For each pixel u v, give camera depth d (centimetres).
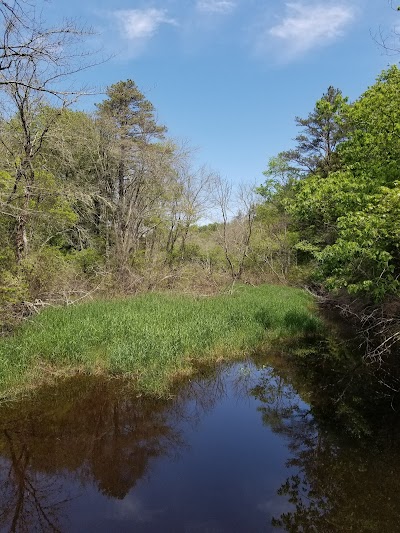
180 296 1627
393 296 977
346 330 1429
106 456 631
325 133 2484
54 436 684
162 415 784
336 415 785
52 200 1340
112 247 1969
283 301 1698
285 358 1134
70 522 478
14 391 795
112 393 835
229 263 2680
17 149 1159
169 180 2142
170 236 2252
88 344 962
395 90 1002
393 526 472
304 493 537
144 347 959
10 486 556
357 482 559
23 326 1002
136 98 2394
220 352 1087
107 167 2033
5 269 1088
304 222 2145
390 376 972
